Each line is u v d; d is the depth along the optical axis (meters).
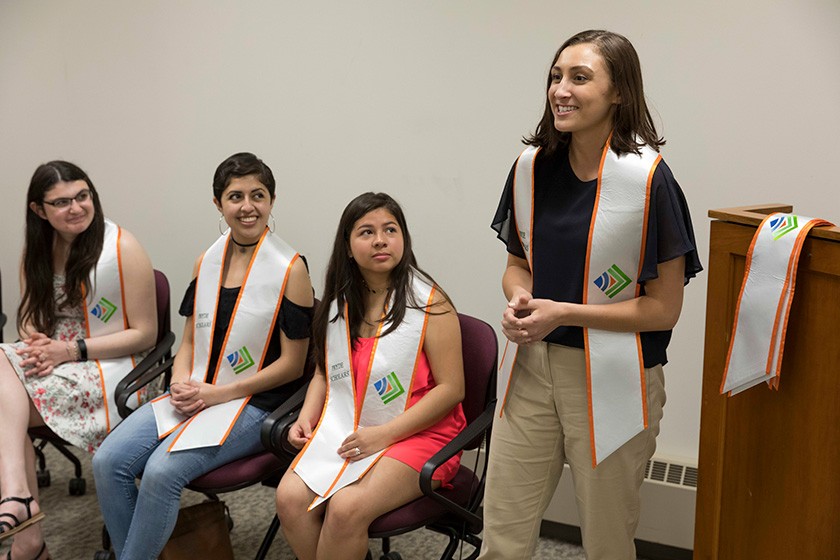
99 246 2.85
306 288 2.67
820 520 1.61
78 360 2.86
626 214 1.82
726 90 2.61
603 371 1.88
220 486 2.47
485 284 3.05
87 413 2.81
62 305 2.88
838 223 2.55
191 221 3.50
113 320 2.90
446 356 2.35
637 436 1.92
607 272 1.87
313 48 3.14
